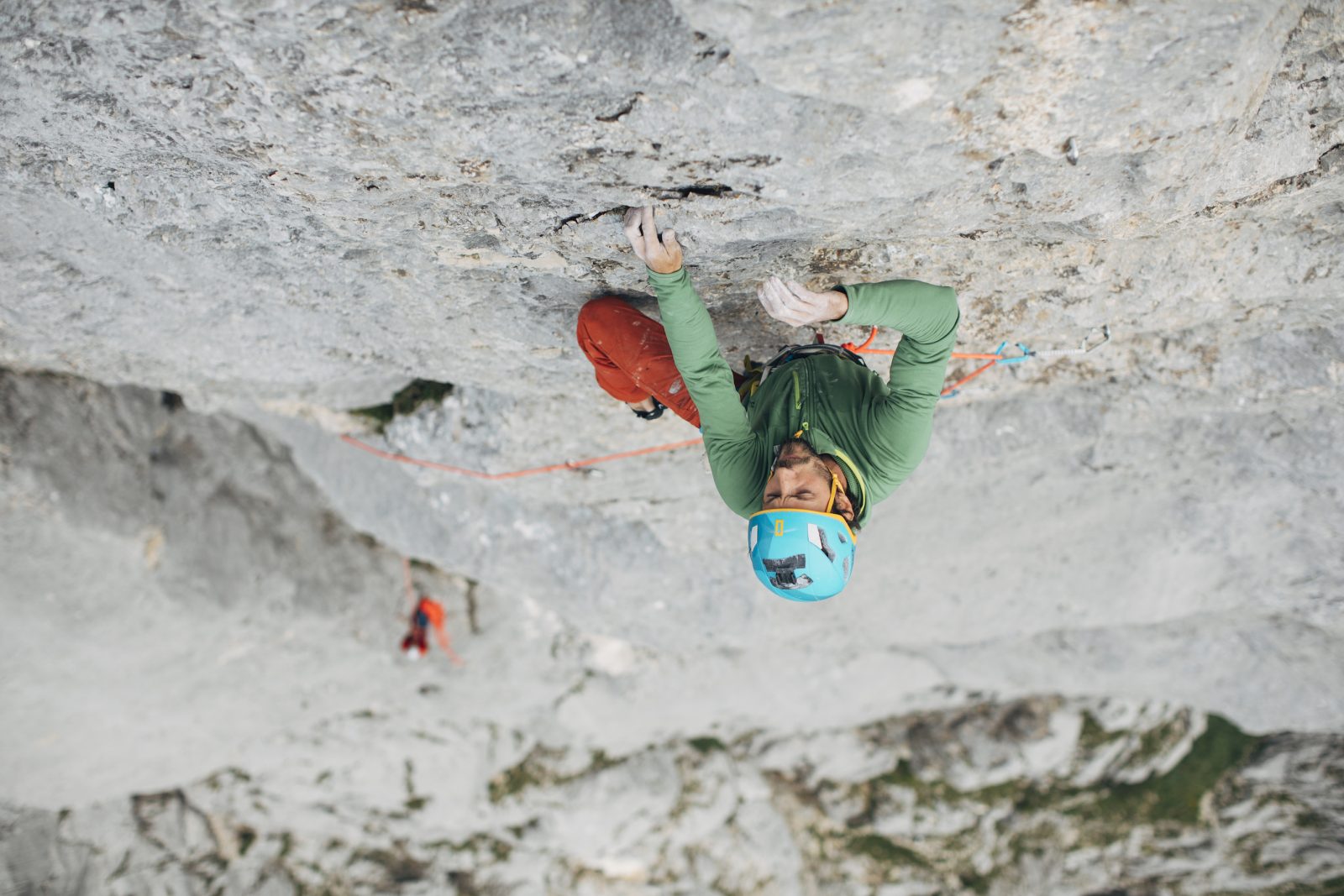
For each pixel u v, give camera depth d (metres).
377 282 3.47
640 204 2.76
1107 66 2.23
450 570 6.26
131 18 2.22
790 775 9.79
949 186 2.68
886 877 9.59
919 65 2.19
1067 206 2.79
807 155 2.50
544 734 8.55
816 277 3.22
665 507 5.50
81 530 5.44
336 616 6.70
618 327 3.17
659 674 8.02
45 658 5.98
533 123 2.46
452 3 2.11
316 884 8.73
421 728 8.12
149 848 8.09
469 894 8.96
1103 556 6.16
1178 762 9.53
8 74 2.48
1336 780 9.04
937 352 2.68
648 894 9.28
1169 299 3.54
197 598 6.02
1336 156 2.83
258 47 2.27
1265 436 4.91
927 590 6.53
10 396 5.26
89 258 3.47
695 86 2.28
